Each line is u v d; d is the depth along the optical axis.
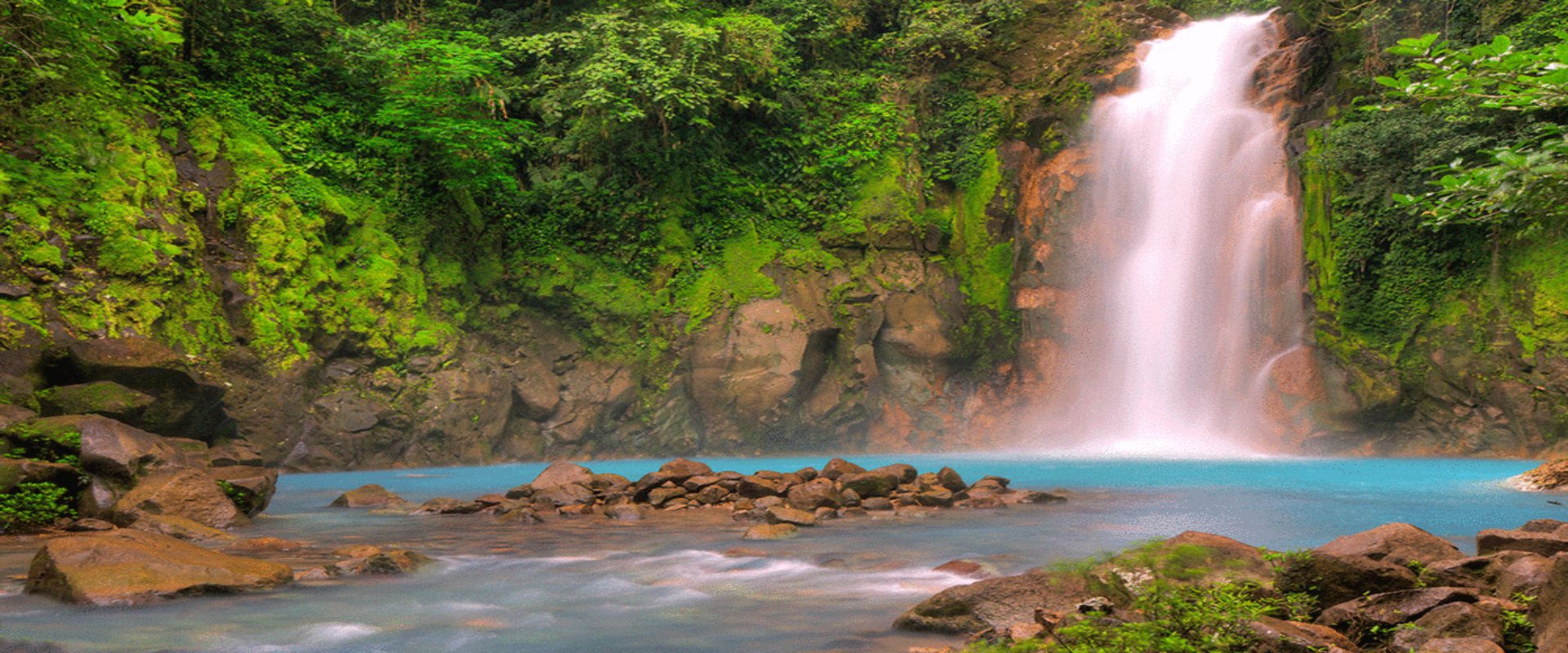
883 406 26.66
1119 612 4.77
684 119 26.08
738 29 25.83
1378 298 24.25
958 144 29.20
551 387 23.80
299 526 10.60
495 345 23.77
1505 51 6.06
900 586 6.93
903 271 26.98
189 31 21.70
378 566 7.51
